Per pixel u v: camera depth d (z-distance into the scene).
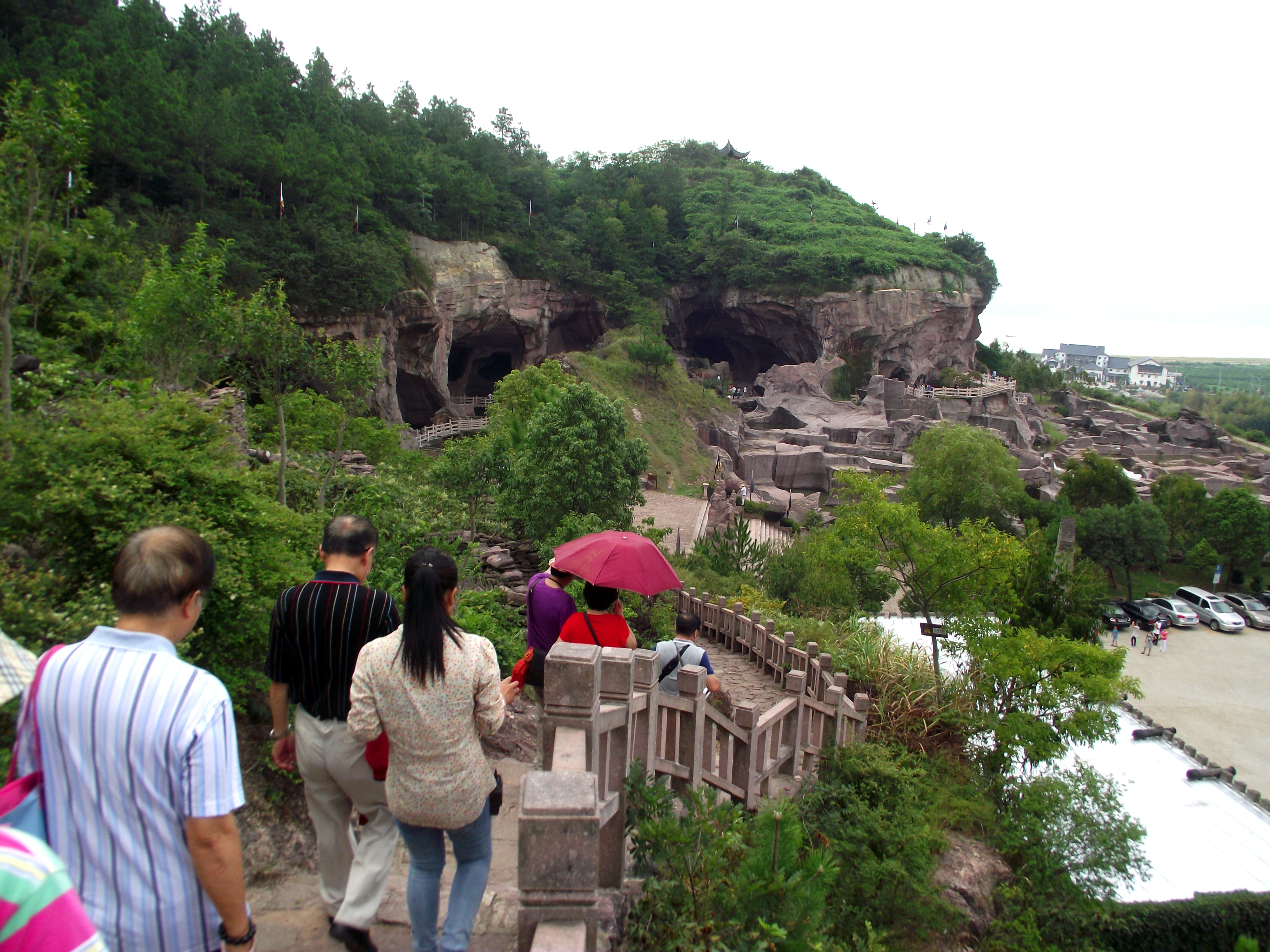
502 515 22.73
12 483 6.14
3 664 2.37
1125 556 44.16
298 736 3.96
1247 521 48.53
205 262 14.95
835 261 89.06
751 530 44.47
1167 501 52.38
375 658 3.39
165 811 2.24
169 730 2.22
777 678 13.56
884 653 13.99
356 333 53.34
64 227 12.05
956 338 98.50
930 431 52.41
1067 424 97.38
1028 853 10.91
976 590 15.30
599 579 5.76
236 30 77.94
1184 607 39.81
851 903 7.97
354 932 3.85
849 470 16.42
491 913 4.51
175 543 2.44
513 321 73.31
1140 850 11.59
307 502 15.58
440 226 69.19
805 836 7.71
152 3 64.50
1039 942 9.62
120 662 2.29
